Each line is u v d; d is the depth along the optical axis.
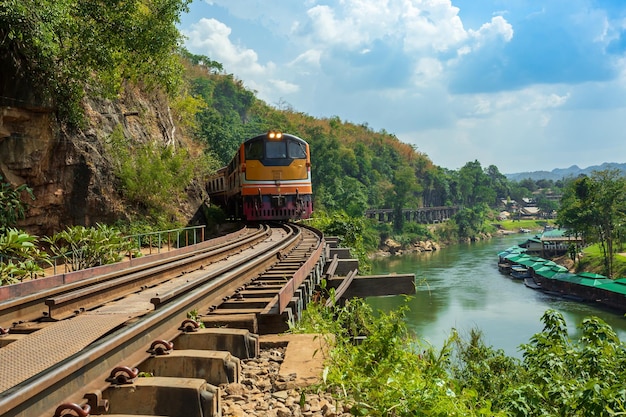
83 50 14.84
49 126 14.48
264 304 6.49
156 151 23.12
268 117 103.69
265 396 3.86
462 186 146.88
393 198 103.00
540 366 6.70
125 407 3.27
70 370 3.11
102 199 17.06
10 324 5.65
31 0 11.74
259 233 18.52
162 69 17.64
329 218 27.30
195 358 4.03
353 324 8.45
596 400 4.68
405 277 12.88
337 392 3.89
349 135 133.75
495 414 3.92
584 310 39.72
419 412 3.40
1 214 11.84
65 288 6.92
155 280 8.52
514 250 67.62
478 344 12.55
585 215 58.97
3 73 12.53
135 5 15.81
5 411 2.57
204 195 29.06
